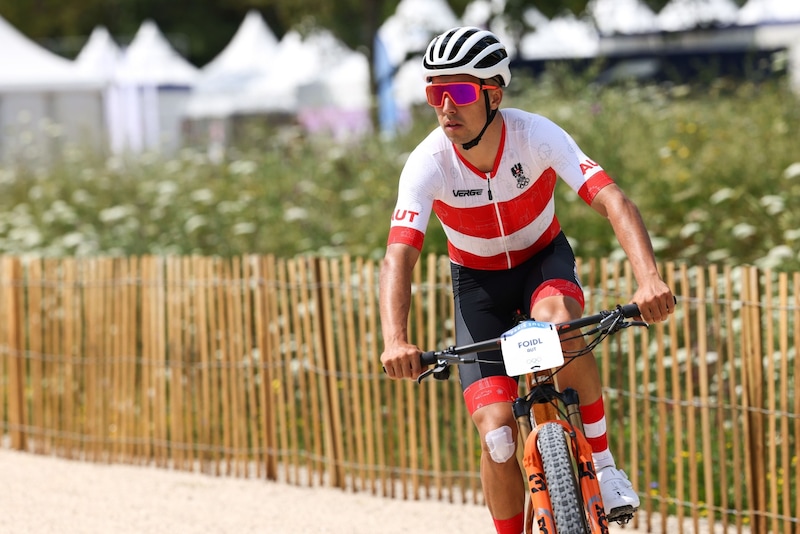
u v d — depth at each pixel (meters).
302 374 18.41
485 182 11.45
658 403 15.47
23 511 16.95
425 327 18.12
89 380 20.47
